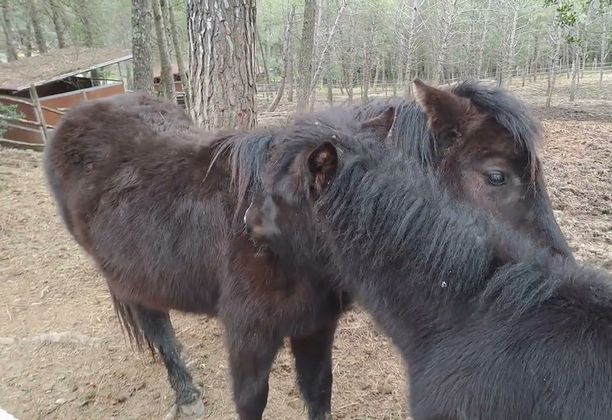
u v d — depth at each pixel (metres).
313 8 11.04
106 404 2.97
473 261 1.42
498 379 1.29
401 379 3.04
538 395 1.24
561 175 7.02
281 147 1.90
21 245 4.92
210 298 2.29
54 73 13.53
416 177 1.59
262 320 2.06
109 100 3.05
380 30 23.98
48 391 3.07
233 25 3.90
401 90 22.50
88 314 3.83
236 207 2.08
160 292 2.38
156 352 3.30
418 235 1.49
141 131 2.62
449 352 1.41
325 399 2.55
